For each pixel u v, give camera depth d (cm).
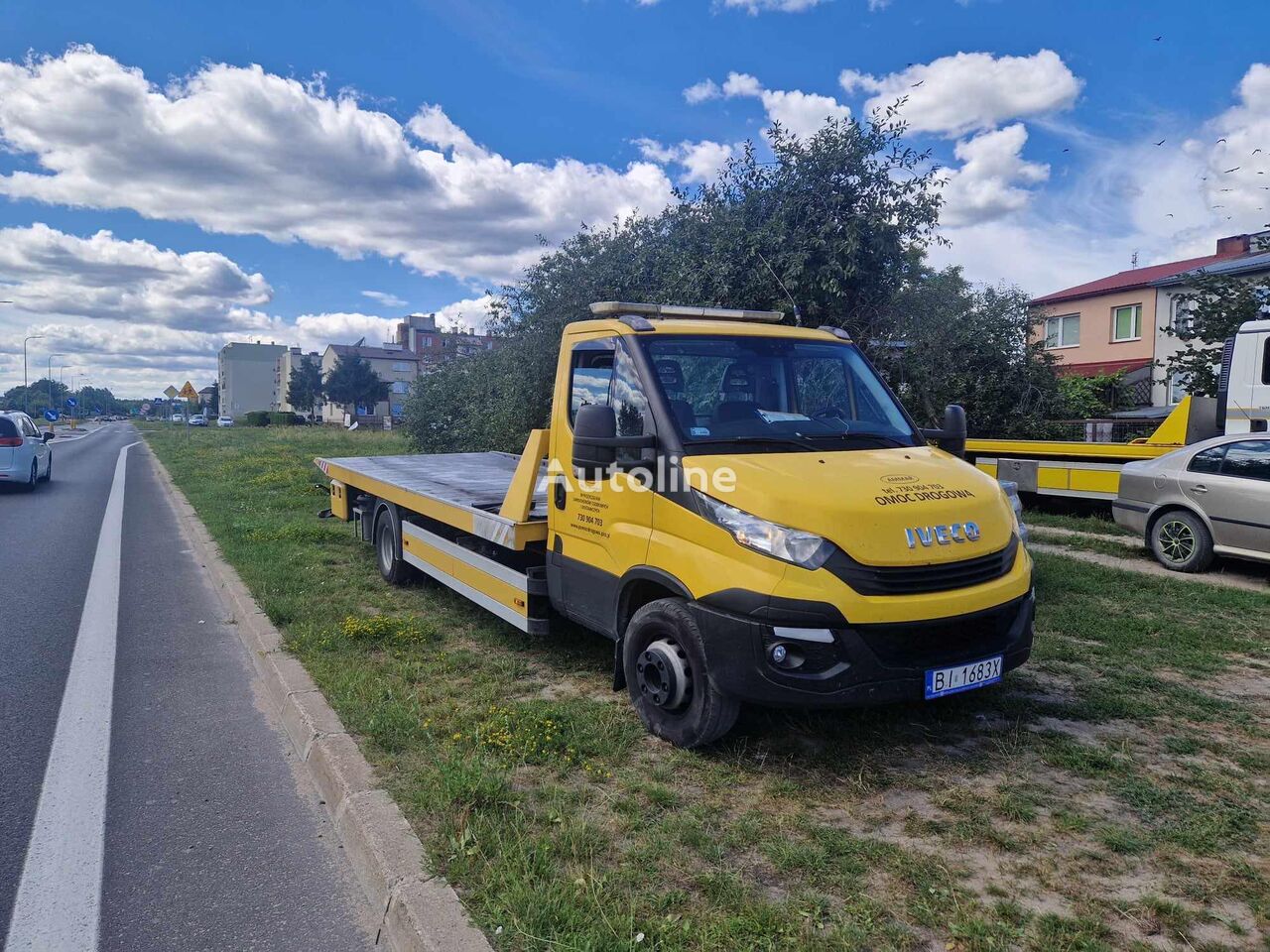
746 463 420
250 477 1952
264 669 580
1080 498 1184
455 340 2052
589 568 494
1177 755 429
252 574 842
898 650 388
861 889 313
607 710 484
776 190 1050
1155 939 284
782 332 529
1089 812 369
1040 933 284
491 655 596
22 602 788
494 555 631
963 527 405
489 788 368
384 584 825
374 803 369
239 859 352
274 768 439
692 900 303
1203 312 1641
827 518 383
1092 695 507
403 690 514
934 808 374
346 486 987
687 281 1068
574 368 534
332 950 295
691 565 411
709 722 412
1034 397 1758
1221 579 848
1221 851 338
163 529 1262
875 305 1068
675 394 462
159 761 445
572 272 1316
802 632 374
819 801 381
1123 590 778
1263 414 977
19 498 1667
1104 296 3109
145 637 675
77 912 314
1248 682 542
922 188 1020
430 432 2027
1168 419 1089
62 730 484
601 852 335
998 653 409
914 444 492
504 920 287
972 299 1705
